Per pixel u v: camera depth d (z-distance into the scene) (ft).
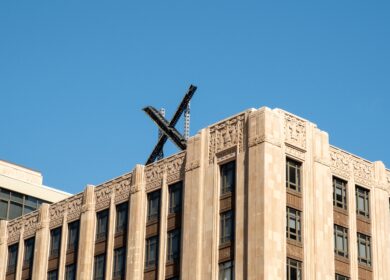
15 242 312.29
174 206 258.78
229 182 243.81
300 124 247.50
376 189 263.49
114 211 277.23
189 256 244.83
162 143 310.86
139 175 271.49
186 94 306.14
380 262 255.29
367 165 264.52
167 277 252.21
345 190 255.91
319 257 238.07
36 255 298.35
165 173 264.93
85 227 282.77
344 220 251.60
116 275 268.00
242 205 236.43
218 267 237.66
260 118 239.71
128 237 266.57
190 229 247.70
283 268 228.63
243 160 240.73
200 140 254.68
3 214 350.02
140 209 267.80
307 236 237.45
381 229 259.60
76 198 293.43
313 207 241.76
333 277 240.32
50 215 301.84
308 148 246.47
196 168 252.42
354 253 249.96
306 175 243.40
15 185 356.59
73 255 286.25
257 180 233.76
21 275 303.89
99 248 278.26
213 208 243.40
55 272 291.38
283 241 231.09
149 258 260.42
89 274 277.23
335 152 256.32
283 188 236.22
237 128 245.86
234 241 235.81
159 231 259.60
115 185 280.51
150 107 317.63
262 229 227.81
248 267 227.61
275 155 236.63
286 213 235.81
